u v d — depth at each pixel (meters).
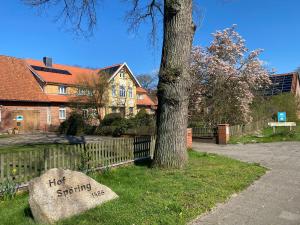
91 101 31.23
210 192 6.48
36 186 5.08
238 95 23.39
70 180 5.47
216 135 17.91
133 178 7.81
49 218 4.87
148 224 4.79
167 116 8.81
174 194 6.28
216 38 25.16
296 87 44.25
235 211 5.59
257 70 24.69
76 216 5.11
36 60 39.78
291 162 10.91
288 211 5.64
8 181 6.64
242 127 21.45
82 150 8.59
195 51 24.66
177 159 8.76
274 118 32.06
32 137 24.34
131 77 44.44
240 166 9.50
